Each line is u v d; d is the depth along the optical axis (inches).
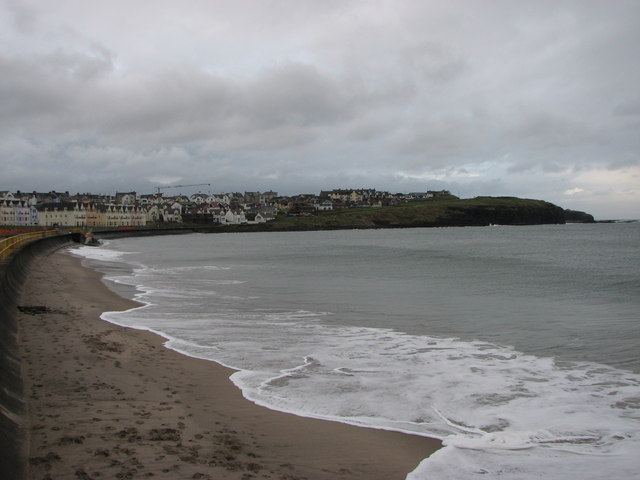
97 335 536.7
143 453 265.7
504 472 267.9
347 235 6058.1
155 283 1122.0
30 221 6407.5
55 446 267.6
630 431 321.1
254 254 2464.3
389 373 441.4
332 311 776.9
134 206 7564.0
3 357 383.9
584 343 568.1
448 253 2532.0
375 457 282.2
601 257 2187.5
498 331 636.1
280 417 336.2
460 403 369.4
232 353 500.7
